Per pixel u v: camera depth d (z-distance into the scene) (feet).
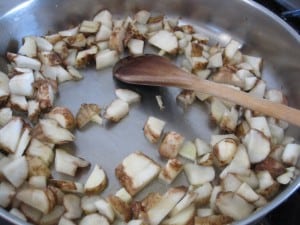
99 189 0.94
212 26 1.34
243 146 1.01
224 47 1.29
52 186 0.91
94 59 1.20
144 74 1.09
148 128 1.04
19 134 0.98
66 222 0.86
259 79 1.19
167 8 1.34
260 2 1.32
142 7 1.34
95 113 1.07
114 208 0.88
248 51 1.30
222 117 1.08
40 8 1.22
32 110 1.04
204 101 1.15
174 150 1.01
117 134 1.07
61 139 1.00
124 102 1.10
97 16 1.28
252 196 0.91
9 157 0.96
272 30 1.22
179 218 0.88
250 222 0.76
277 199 0.80
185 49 1.26
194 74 1.18
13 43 1.19
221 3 1.28
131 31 1.25
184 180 0.99
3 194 0.87
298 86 1.17
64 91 1.14
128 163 0.96
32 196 0.86
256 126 1.07
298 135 1.09
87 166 0.99
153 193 0.91
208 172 0.99
